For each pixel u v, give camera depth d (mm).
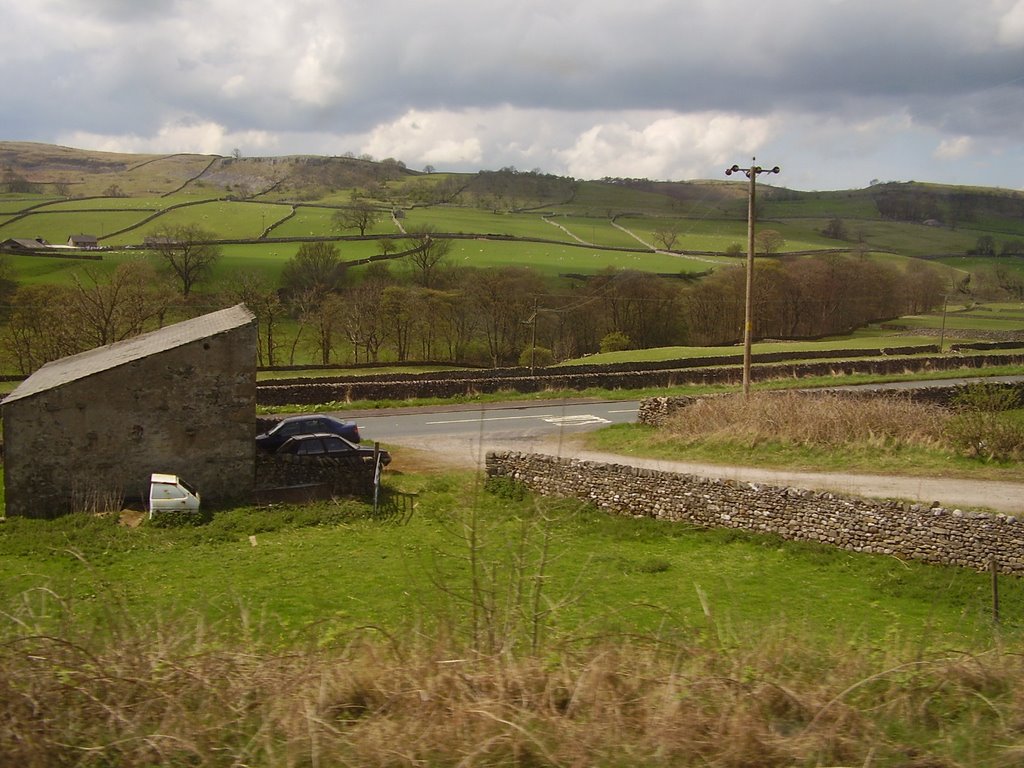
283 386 34469
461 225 128125
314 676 6719
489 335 71500
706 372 40500
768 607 13305
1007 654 7625
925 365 45969
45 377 23656
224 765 5699
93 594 13305
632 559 16328
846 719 6281
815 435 23344
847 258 93438
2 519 19625
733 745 5832
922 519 15664
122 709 6105
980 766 5730
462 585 13148
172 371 21016
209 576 15266
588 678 6648
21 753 5602
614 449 25484
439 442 27625
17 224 118000
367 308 69125
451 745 5789
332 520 19359
